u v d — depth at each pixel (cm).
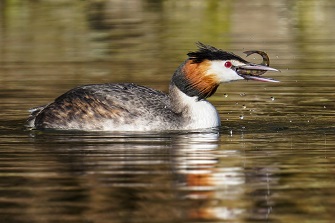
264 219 1072
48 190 1198
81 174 1280
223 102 1912
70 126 1614
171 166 1324
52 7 3591
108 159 1370
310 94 1994
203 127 1625
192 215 1088
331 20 3275
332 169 1307
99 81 2159
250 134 1577
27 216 1084
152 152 1420
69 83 2128
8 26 3156
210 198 1159
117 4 3694
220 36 2939
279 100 1927
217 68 1620
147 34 2986
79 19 3306
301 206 1123
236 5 3575
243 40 2853
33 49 2698
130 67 2377
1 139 1527
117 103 1609
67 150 1434
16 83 2127
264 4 3609
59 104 1638
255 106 1864
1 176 1270
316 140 1519
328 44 2770
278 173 1287
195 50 2653
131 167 1320
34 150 1436
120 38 2909
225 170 1305
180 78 1628
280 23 3203
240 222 1061
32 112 1672
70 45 2780
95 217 1078
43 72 2294
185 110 1627
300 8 3503
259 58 2530
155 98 1636
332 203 1134
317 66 2384
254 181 1242
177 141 1509
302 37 2919
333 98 1942
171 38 2889
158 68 2361
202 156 1393
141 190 1196
